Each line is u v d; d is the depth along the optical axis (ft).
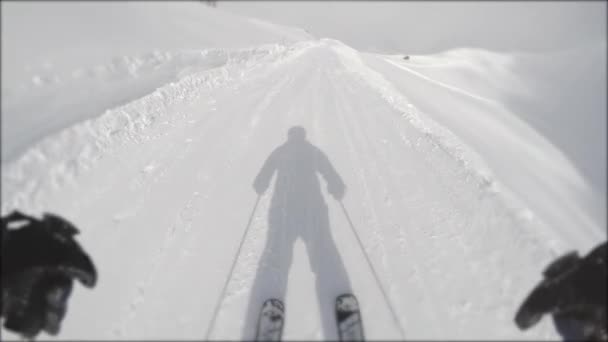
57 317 5.96
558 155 14.48
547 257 8.40
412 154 13.76
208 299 7.42
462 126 17.80
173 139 12.12
